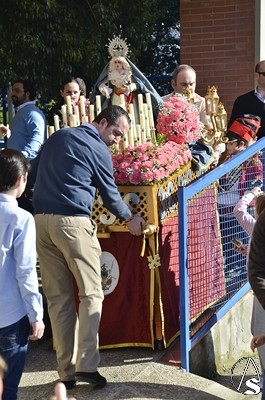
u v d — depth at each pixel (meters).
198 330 5.63
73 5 10.27
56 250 4.96
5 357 4.07
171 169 5.49
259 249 4.09
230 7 10.08
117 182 5.37
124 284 5.54
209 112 6.50
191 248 5.58
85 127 4.96
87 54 9.99
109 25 10.23
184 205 5.24
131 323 5.59
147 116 5.90
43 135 6.70
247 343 6.69
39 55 9.82
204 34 10.23
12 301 4.07
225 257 6.23
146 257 5.46
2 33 9.60
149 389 5.00
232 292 6.35
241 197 5.94
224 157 6.63
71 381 4.98
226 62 10.19
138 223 5.26
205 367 5.82
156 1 10.80
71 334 5.00
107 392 4.93
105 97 6.14
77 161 4.83
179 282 5.36
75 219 4.84
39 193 4.93
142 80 6.14
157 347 5.57
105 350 5.61
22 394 4.95
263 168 6.58
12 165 4.11
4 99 10.35
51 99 10.19
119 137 5.10
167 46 12.47
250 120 6.51
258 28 9.91
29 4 9.48
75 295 5.51
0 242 4.03
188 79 6.88
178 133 5.80
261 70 7.38
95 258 4.94
